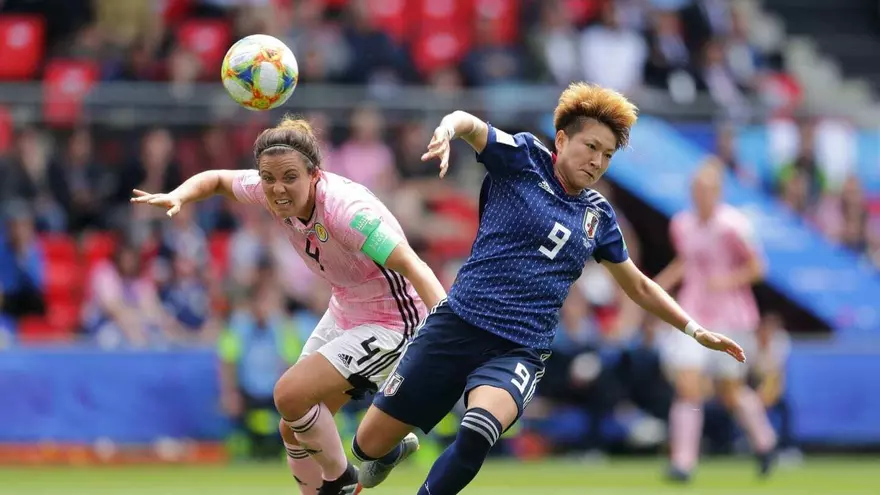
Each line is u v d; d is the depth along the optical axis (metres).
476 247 21.56
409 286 23.03
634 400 49.75
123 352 47.16
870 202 62.97
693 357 40.81
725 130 61.12
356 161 54.56
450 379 21.22
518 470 44.53
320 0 62.91
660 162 60.25
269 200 21.58
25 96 53.31
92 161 53.41
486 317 20.97
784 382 50.38
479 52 61.12
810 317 59.66
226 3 63.94
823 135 62.12
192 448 47.31
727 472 44.53
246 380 47.12
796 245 59.81
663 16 65.38
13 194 52.22
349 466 23.31
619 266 22.38
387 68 59.25
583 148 21.17
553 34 63.47
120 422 46.91
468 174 57.28
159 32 58.94
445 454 20.45
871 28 81.50
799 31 80.31
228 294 49.81
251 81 21.94
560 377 49.56
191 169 53.41
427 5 68.12
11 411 46.22
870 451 52.84
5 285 50.16
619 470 44.84
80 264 51.81
